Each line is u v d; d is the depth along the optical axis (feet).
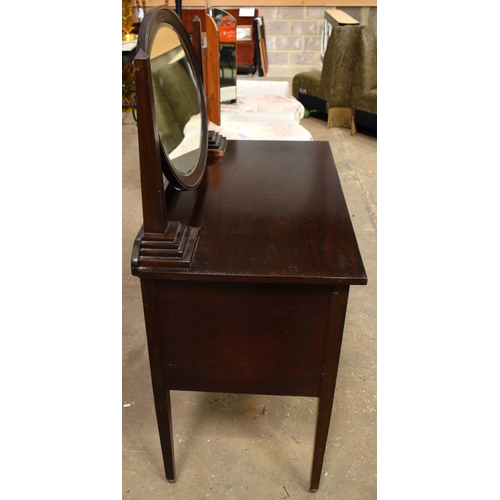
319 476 4.60
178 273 3.51
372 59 13.05
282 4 16.26
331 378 4.01
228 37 7.72
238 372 4.08
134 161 11.76
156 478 4.84
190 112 4.85
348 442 5.21
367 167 11.75
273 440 5.25
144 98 3.19
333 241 3.94
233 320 3.82
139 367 6.13
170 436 4.50
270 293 3.67
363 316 7.03
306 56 17.10
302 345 3.90
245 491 4.72
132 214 9.46
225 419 5.50
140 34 3.37
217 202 4.57
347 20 13.76
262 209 4.44
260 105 8.15
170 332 3.91
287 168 5.34
